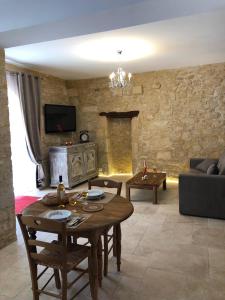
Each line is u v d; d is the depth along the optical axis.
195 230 3.27
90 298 2.10
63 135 6.34
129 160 6.66
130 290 2.17
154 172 5.21
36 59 4.46
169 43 3.72
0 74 2.93
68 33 2.51
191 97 5.55
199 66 5.41
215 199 3.57
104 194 2.58
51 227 1.75
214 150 5.50
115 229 2.44
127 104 6.12
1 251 2.89
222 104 5.32
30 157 5.19
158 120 5.89
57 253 2.04
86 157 6.04
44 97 5.70
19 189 5.12
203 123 5.52
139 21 2.28
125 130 6.57
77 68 5.24
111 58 4.50
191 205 3.71
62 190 2.40
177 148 5.80
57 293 2.15
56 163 5.52
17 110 4.90
